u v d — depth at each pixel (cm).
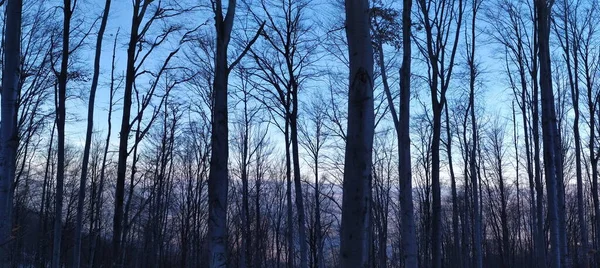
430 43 1292
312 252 2805
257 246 3162
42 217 3116
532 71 1736
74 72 1666
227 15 905
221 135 857
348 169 412
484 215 4472
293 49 1795
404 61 1118
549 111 1151
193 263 3450
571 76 1791
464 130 2534
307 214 3394
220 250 813
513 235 4272
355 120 416
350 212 404
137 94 1337
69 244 2856
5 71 719
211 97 2153
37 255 2894
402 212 1069
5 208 697
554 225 1166
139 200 3453
